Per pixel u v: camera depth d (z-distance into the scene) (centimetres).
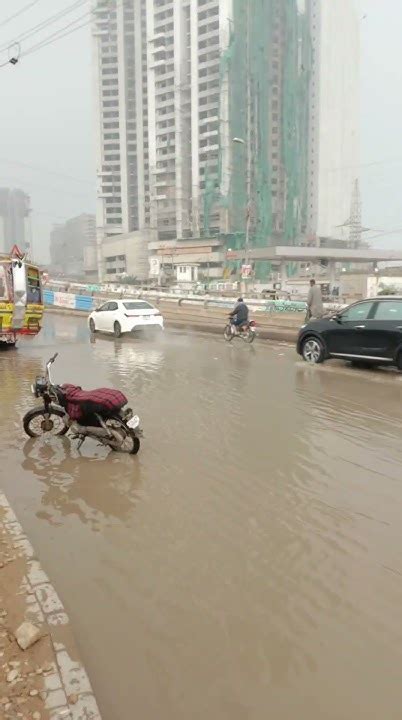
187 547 405
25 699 248
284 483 530
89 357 1443
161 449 636
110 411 620
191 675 276
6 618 307
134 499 493
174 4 11169
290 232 11262
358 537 421
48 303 3650
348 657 289
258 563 382
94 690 265
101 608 330
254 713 252
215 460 597
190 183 11550
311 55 11544
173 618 321
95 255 13438
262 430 716
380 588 352
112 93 13162
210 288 5772
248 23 10362
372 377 1127
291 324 2355
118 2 12669
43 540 417
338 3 12050
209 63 10738
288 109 11100
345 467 576
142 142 12925
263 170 10731
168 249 10281
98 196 13438
